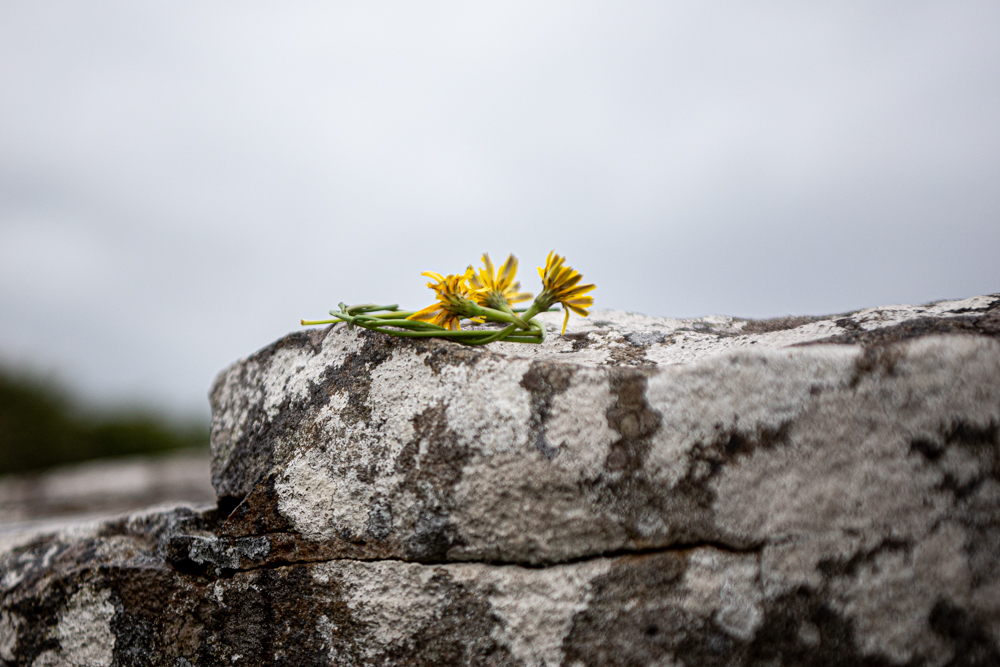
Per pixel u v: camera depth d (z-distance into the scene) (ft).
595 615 0.99
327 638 1.05
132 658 1.16
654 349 1.20
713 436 1.00
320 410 1.11
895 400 0.97
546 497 1.01
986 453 0.96
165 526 1.27
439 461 1.03
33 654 1.22
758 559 0.98
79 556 1.26
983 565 0.96
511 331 1.11
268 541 1.09
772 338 1.14
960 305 1.12
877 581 0.97
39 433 5.16
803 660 0.97
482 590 1.01
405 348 1.09
